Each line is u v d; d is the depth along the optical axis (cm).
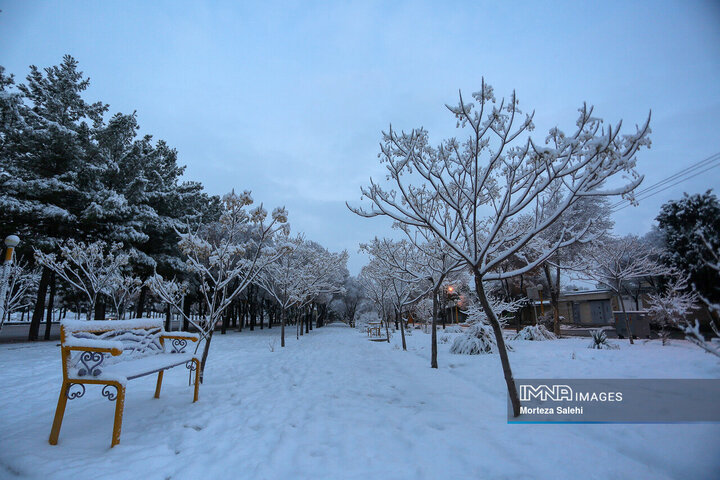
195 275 2208
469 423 392
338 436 351
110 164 1875
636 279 1969
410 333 2191
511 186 432
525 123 428
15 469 267
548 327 2472
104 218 1711
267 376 688
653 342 1235
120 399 325
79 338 338
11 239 950
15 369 749
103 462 281
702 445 317
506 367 430
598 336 1091
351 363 880
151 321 484
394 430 369
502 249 882
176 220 2139
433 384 611
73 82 1905
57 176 1670
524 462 289
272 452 310
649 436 344
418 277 850
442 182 482
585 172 372
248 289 2488
